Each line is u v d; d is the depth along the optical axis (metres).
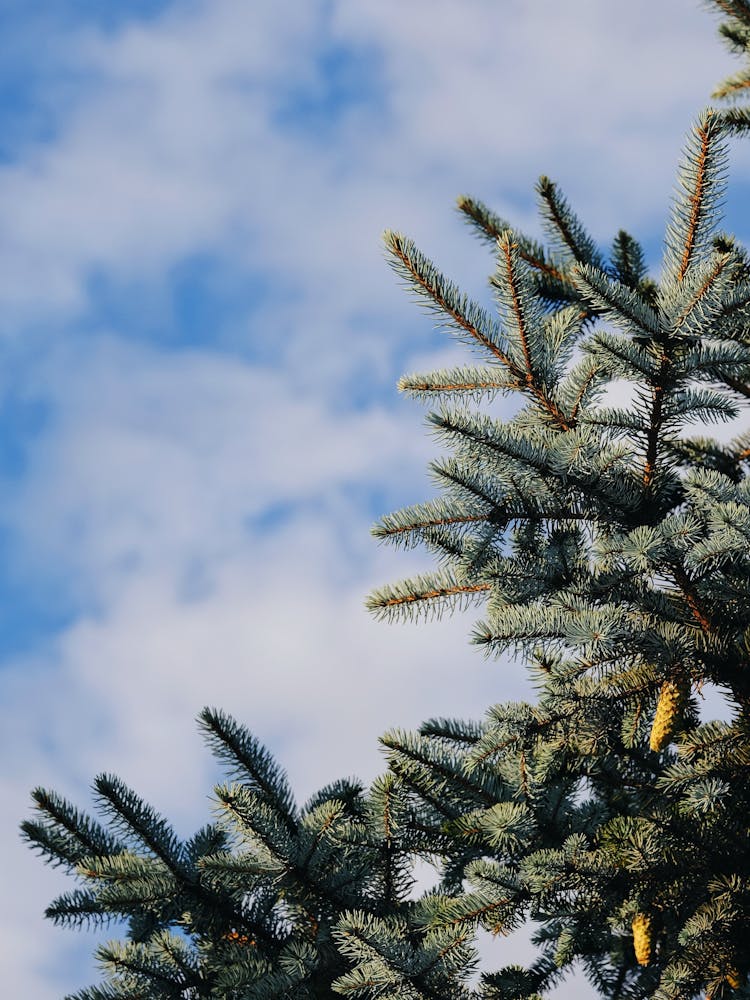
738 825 4.82
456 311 4.75
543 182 6.93
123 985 5.14
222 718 5.44
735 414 4.73
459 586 4.90
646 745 5.39
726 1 7.72
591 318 6.82
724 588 4.73
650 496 4.87
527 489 4.67
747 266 5.84
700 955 4.63
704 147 4.52
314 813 5.09
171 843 5.32
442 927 4.86
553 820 5.36
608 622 4.32
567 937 5.53
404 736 5.26
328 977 5.12
